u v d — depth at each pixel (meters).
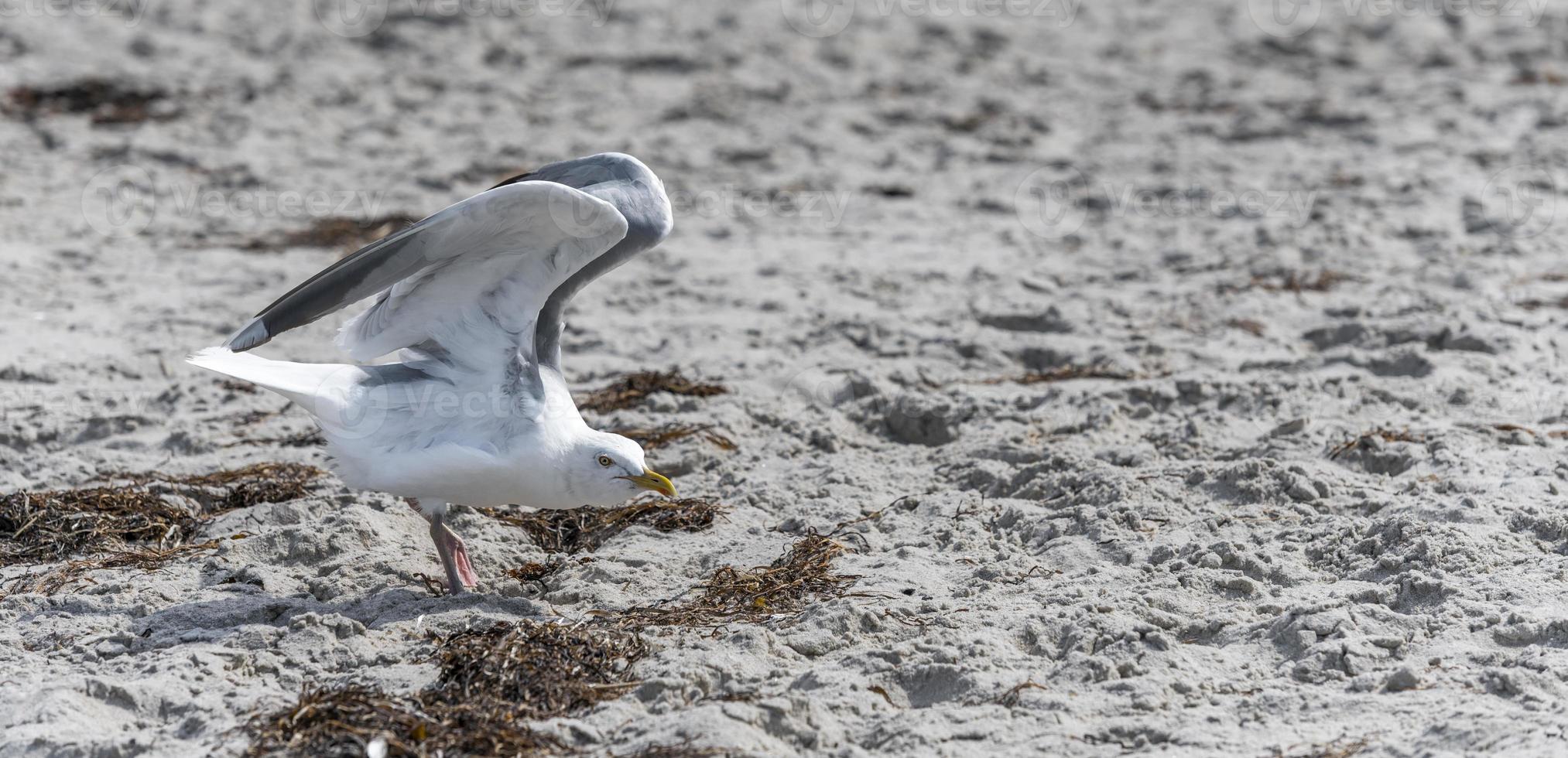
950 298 15.59
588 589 8.56
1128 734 6.78
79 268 16.64
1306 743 6.61
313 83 24.66
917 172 21.25
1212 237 17.61
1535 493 9.40
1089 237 17.98
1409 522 8.77
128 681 7.30
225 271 16.58
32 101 23.08
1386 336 13.45
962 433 11.41
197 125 22.42
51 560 9.22
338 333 8.60
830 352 13.73
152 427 11.73
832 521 9.69
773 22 29.70
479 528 9.49
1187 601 8.14
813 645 7.73
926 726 6.79
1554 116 22.62
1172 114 24.11
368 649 7.77
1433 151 21.09
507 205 7.53
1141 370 12.91
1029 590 8.38
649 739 6.66
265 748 6.59
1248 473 9.77
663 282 16.28
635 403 12.20
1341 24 30.06
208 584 8.69
